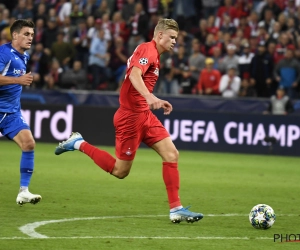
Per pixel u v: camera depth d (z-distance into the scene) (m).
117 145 28.34
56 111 72.38
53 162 55.25
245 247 22.58
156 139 27.58
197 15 84.88
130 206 32.28
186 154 66.31
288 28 76.12
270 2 78.81
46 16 85.75
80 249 21.64
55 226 25.88
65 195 35.81
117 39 78.25
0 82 29.50
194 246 22.58
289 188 42.28
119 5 86.06
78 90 76.50
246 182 45.09
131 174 47.75
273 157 65.88
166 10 84.00
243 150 68.44
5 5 92.44
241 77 74.00
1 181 40.97
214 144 69.12
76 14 84.44
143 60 26.39
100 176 46.06
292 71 71.50
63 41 79.00
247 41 76.94
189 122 69.69
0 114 31.22
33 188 38.56
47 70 80.38
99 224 26.66
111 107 71.19
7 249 21.34
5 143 72.94
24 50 31.67
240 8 81.12
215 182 44.56
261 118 67.88
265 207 26.38
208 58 73.88
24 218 27.64
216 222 27.94
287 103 68.62
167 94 73.88
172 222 27.31
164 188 40.19
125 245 22.44
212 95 72.69
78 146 29.44
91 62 78.31
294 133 66.94
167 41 27.23
